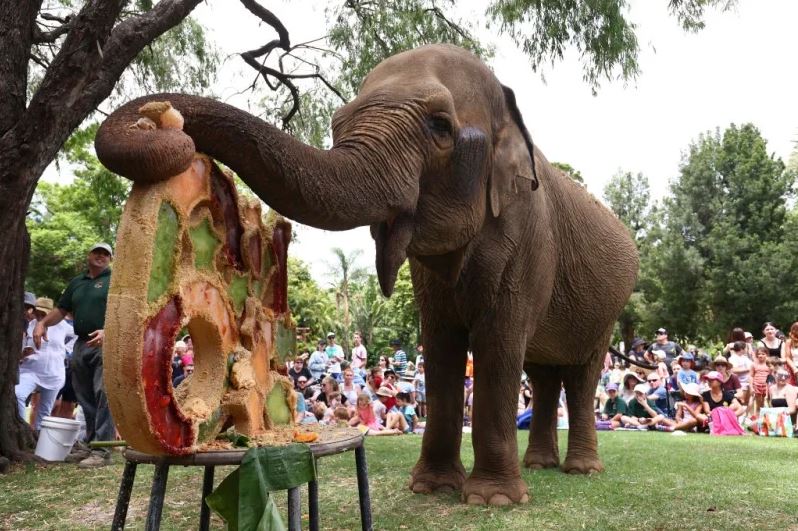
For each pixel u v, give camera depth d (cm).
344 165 292
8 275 611
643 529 366
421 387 1409
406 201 320
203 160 219
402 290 3834
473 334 438
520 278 437
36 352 785
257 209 266
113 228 3262
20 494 472
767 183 3881
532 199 447
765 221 3841
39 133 498
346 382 1209
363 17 1018
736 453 670
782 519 388
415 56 378
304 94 1100
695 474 536
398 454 640
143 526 382
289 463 215
